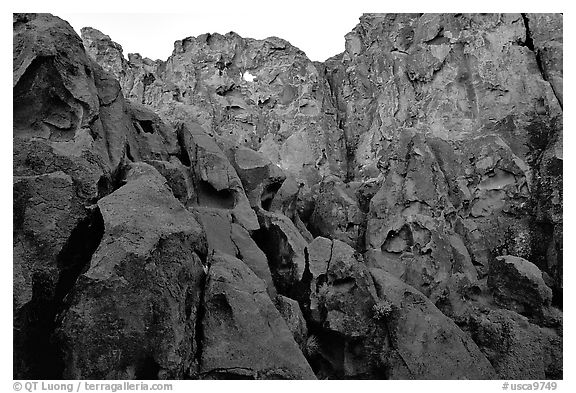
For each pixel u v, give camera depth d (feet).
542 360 52.37
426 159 65.67
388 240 63.87
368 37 90.07
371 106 88.99
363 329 51.78
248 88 95.76
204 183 60.70
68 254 43.34
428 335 51.72
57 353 38.81
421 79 76.89
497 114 69.36
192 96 93.76
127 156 57.36
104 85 56.59
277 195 68.33
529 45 71.87
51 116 49.39
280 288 55.93
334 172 86.43
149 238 41.06
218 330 44.29
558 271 58.03
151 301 39.55
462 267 60.90
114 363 38.32
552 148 63.46
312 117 89.76
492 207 64.75
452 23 75.41
